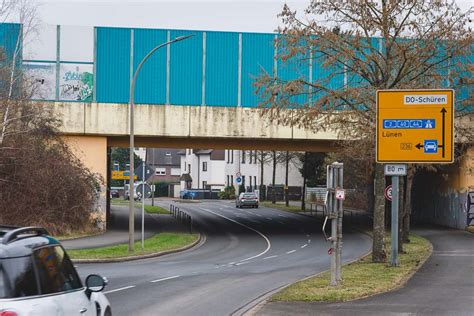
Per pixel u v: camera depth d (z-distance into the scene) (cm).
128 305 1522
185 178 12912
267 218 6388
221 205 8806
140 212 6781
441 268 2278
